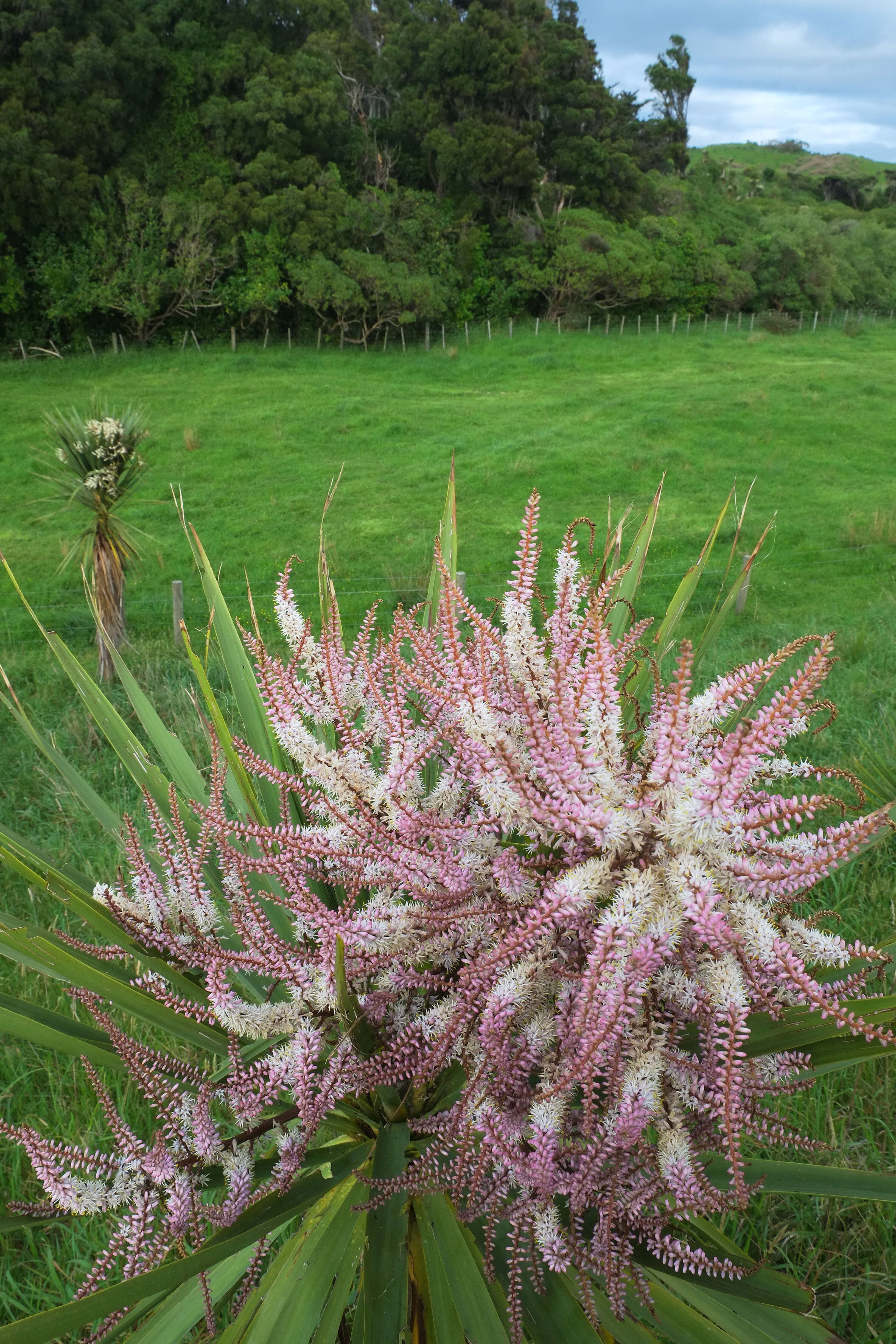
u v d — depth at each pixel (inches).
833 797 43.0
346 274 1673.2
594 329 1947.6
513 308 1961.1
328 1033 57.4
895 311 2349.9
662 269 1966.0
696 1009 46.7
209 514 871.1
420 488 958.4
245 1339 54.7
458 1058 54.7
